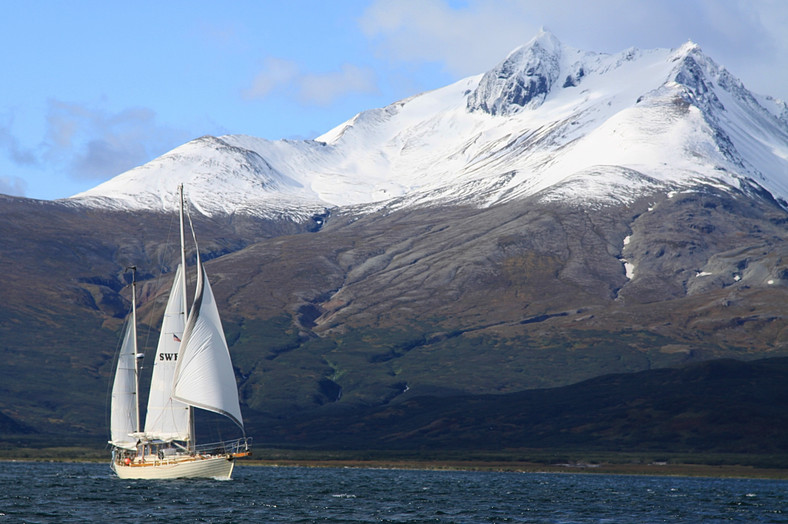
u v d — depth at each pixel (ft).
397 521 514.27
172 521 488.44
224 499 592.60
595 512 588.50
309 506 576.61
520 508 601.62
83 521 481.87
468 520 527.40
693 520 556.92
